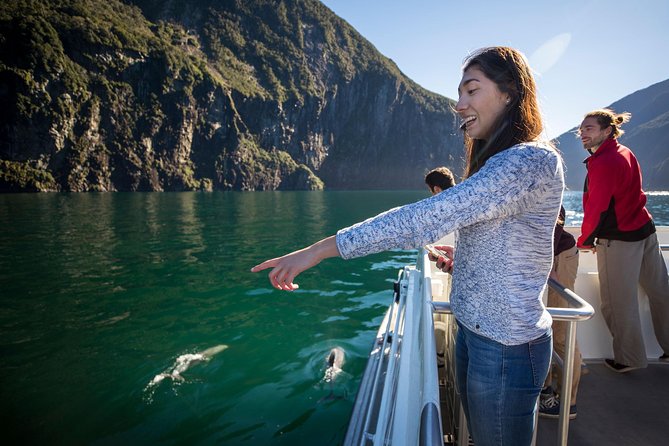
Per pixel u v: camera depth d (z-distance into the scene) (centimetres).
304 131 15375
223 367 561
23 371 553
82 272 1161
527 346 106
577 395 281
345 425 424
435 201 91
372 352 392
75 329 711
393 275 1148
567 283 262
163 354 604
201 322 745
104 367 564
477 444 119
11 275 1122
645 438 239
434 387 113
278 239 1883
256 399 476
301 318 768
